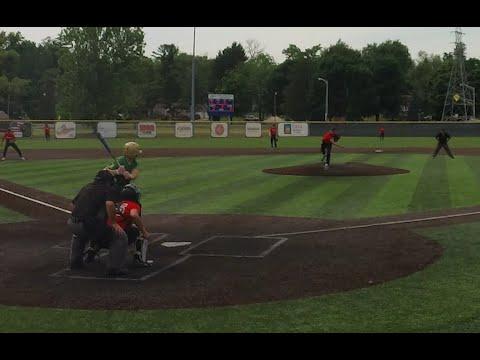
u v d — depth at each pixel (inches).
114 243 285.4
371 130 2172.7
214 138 2059.5
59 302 245.9
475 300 244.8
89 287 267.7
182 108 5290.4
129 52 2824.8
